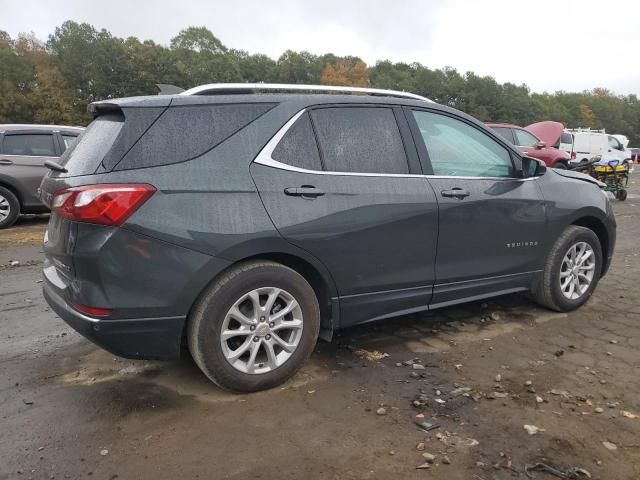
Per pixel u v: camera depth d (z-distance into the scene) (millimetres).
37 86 57938
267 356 3275
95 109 3293
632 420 2961
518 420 2947
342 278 3486
